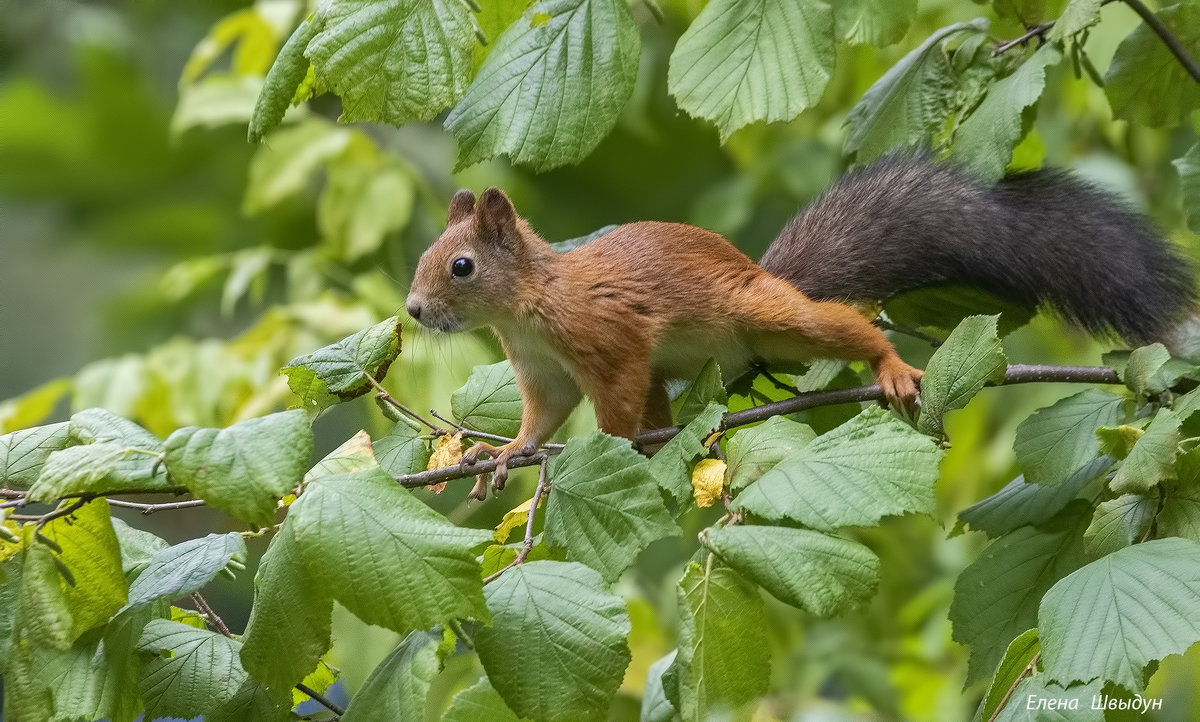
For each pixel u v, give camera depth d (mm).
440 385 10961
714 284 8117
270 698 6156
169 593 5902
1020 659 5789
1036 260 8742
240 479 5062
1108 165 12703
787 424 5973
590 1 6582
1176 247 8797
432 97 6242
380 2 6270
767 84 6891
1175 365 7191
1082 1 7480
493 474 7402
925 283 8953
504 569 5402
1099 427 6551
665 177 15289
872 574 5117
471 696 5699
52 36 15008
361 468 5359
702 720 5062
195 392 11820
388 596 5004
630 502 5711
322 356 6590
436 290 8547
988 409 13352
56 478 5242
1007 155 7484
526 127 6434
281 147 12992
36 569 5586
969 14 11961
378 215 13023
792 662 12914
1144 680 5746
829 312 7984
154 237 15242
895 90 8328
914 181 9070
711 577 5309
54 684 5969
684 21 13234
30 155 14750
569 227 14805
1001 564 7148
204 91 12797
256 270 13109
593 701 5008
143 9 15758
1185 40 8320
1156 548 5625
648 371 8094
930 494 5266
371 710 5402
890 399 7656
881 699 12555
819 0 6922
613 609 5129
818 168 13969
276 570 5250
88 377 11891
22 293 15172
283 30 13062
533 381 8680
